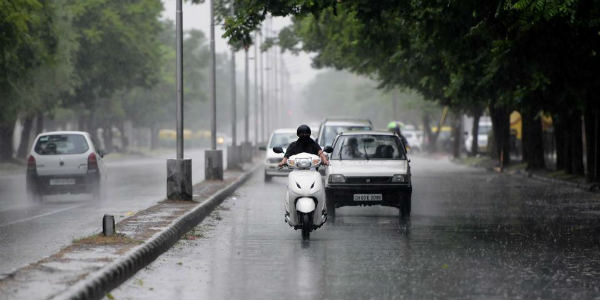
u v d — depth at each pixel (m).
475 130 113.88
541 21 36.69
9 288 17.52
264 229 33.75
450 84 59.09
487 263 24.31
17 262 23.81
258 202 48.06
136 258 22.73
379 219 37.75
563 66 43.06
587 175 59.06
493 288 20.31
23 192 57.31
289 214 30.69
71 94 101.00
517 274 22.36
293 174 30.62
